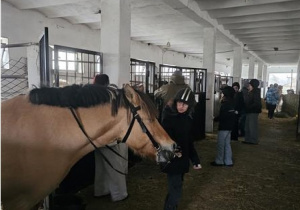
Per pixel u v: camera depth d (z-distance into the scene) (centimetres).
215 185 319
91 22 725
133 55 1013
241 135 635
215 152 475
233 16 579
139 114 143
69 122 133
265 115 1070
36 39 612
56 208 201
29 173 126
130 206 257
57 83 250
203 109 578
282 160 434
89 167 299
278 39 895
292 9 506
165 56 1270
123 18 322
